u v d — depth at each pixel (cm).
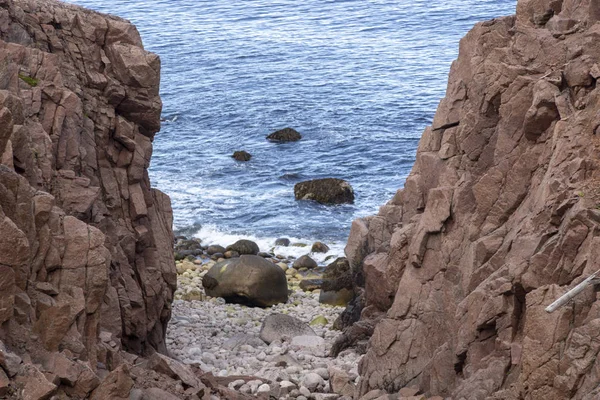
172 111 7781
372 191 5719
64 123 2333
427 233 2225
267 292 3872
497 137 2153
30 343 1550
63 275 1702
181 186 5822
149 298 2652
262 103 8031
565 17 2145
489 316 1845
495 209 2083
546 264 1730
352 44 10588
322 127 7212
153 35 11425
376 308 2820
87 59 2598
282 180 5950
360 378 2333
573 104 1962
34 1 2602
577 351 1512
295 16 12569
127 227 2622
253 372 2773
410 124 7256
